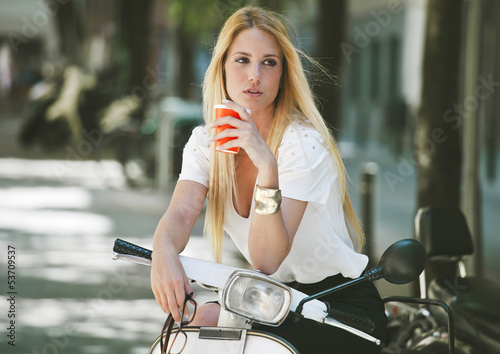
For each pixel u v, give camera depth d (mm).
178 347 4410
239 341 4312
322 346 4629
